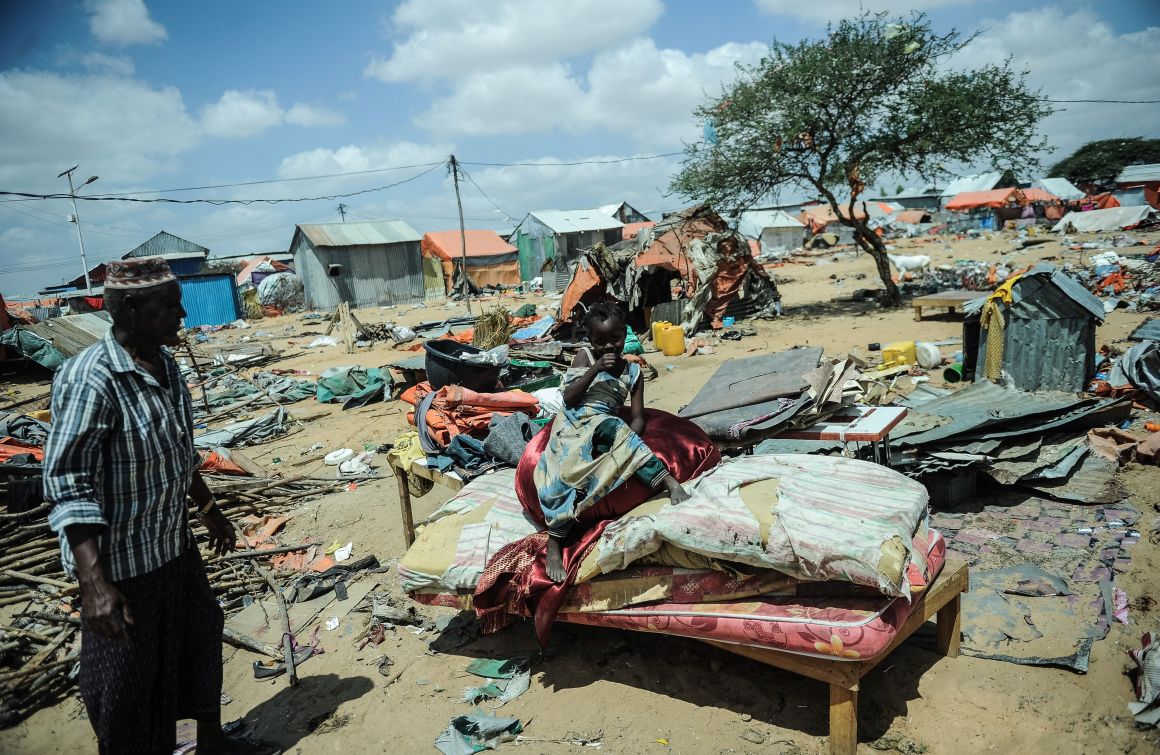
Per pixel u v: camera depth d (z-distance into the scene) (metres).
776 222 45.78
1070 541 4.62
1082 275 17.67
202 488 3.20
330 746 3.33
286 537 6.05
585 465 3.30
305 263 35.06
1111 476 5.38
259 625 4.56
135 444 2.62
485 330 13.67
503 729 3.29
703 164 18.11
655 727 3.24
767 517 2.94
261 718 3.61
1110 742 2.93
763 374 5.16
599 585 3.36
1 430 8.19
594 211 45.38
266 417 10.52
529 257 42.66
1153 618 3.73
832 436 4.45
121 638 2.48
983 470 5.35
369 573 5.18
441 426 5.06
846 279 26.41
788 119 16.30
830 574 2.75
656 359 13.91
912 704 3.24
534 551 3.50
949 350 11.45
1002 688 3.29
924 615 3.13
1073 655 3.46
